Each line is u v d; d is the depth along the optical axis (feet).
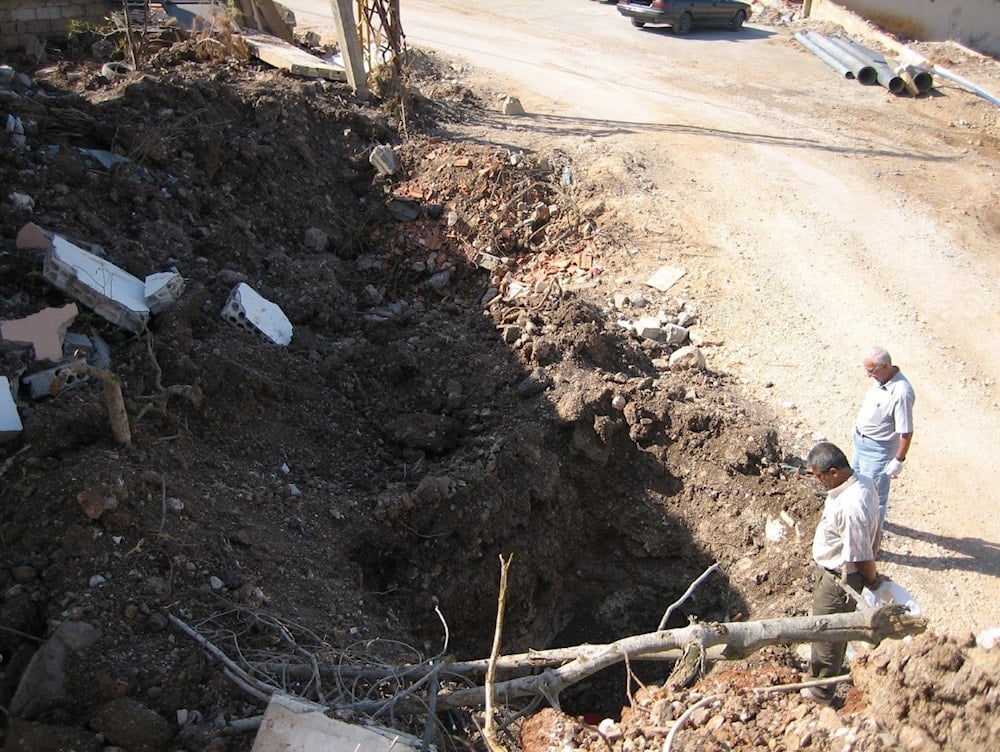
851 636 18.48
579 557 29.35
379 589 24.61
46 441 21.04
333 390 29.58
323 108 42.34
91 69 42.80
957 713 15.38
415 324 33.83
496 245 38.60
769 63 67.21
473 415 29.58
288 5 70.49
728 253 39.50
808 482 27.30
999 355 34.32
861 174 47.60
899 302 37.14
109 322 26.23
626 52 67.92
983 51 71.36
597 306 35.45
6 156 30.45
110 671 17.15
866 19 76.64
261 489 23.77
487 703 16.51
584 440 28.73
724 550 27.45
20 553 18.83
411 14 75.00
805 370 33.12
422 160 41.60
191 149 35.88
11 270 26.18
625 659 18.57
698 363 32.91
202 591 19.22
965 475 28.76
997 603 24.41
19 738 15.81
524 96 54.34
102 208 31.58
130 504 19.95
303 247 37.09
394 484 26.13
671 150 47.85
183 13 50.31
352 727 16.24
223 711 17.24
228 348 27.37
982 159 50.57
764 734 17.26
